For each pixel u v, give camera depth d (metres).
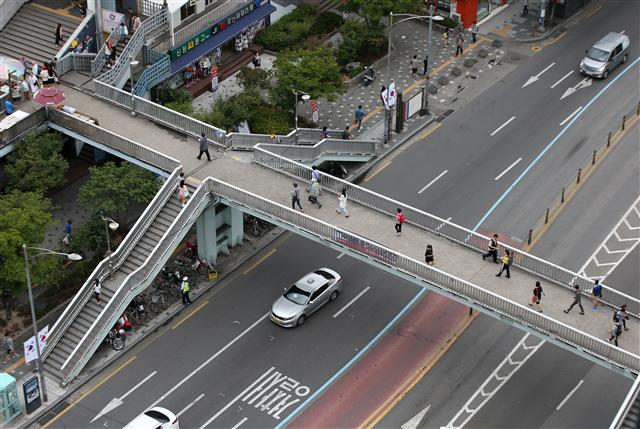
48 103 75.69
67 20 86.81
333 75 86.19
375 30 95.06
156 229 69.81
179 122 76.50
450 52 97.94
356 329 68.88
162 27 86.44
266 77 87.94
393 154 85.50
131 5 88.50
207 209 71.00
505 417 62.69
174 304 70.75
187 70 89.62
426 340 68.00
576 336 59.25
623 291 72.19
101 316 66.00
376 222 68.75
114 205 71.38
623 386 64.62
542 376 65.31
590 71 93.50
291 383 65.06
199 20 89.19
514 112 90.19
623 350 57.69
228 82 92.19
